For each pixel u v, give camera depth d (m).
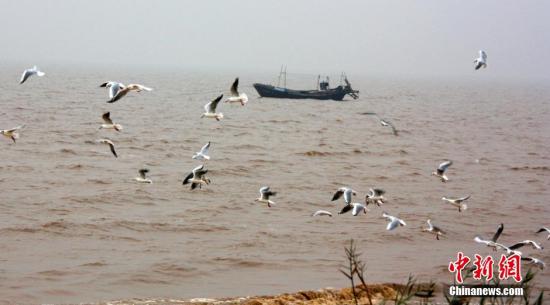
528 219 47.62
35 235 38.06
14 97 140.38
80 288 29.75
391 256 36.09
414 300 27.42
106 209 45.47
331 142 89.12
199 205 47.53
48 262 33.19
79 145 74.88
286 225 42.50
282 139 90.69
